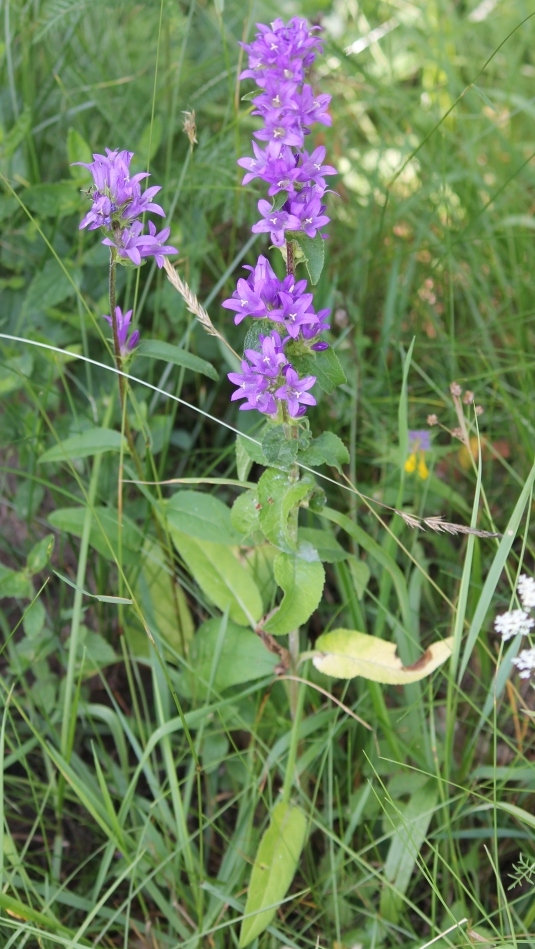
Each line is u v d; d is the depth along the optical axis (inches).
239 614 45.5
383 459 50.4
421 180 59.3
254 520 42.1
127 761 46.1
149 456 45.6
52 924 40.9
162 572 48.4
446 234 54.7
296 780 44.1
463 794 43.0
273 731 46.2
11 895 43.2
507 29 68.0
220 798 46.1
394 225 57.8
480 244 57.8
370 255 56.8
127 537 46.4
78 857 46.1
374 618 49.3
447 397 54.0
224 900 41.9
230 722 46.4
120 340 41.8
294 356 39.8
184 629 48.0
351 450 50.4
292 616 41.7
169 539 46.9
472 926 42.2
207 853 45.4
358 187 61.7
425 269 58.1
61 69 54.2
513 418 51.8
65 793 45.8
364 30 65.0
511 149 59.5
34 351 49.7
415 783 44.8
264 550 47.2
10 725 47.3
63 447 44.6
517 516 41.1
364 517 50.3
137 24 59.3
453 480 53.5
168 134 54.3
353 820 43.2
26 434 49.6
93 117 57.4
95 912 40.5
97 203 39.0
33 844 46.4
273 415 39.7
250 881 42.6
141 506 49.2
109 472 50.0
